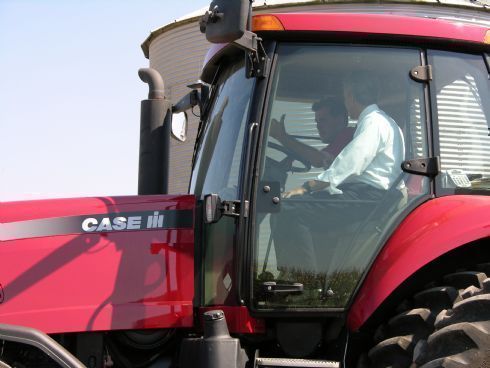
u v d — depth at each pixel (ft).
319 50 12.66
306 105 12.50
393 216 12.30
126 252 12.96
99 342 12.73
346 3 39.60
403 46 12.86
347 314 12.08
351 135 12.51
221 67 14.30
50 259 12.80
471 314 11.05
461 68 13.01
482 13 39.09
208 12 11.48
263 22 12.41
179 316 12.74
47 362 11.53
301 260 12.12
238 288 12.00
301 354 12.47
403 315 11.75
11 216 13.07
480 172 12.70
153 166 14.84
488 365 10.74
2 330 11.37
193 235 13.19
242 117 12.76
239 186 12.19
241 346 12.69
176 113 15.26
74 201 13.48
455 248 12.05
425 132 12.64
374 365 11.76
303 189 12.28
